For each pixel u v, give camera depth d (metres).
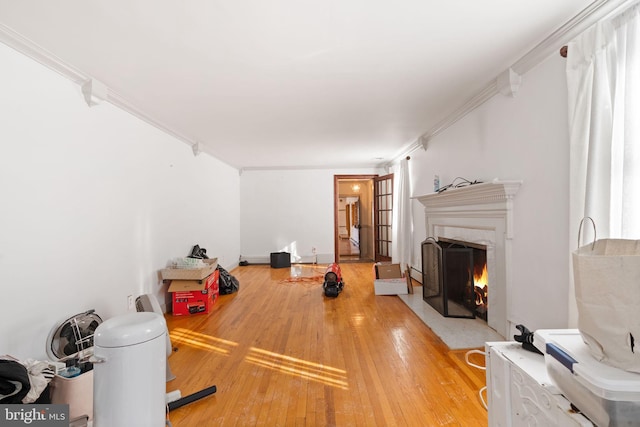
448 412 1.84
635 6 1.51
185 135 4.33
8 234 1.90
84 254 2.54
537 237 2.31
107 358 1.08
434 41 2.06
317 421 1.78
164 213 3.90
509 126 2.63
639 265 0.84
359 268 6.86
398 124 4.02
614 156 1.61
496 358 1.35
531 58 2.24
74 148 2.44
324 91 2.89
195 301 3.77
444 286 3.46
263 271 6.61
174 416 1.84
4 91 1.89
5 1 1.59
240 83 2.67
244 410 1.89
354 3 1.66
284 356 2.61
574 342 1.08
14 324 1.93
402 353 2.63
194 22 1.80
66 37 1.94
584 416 0.91
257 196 7.52
